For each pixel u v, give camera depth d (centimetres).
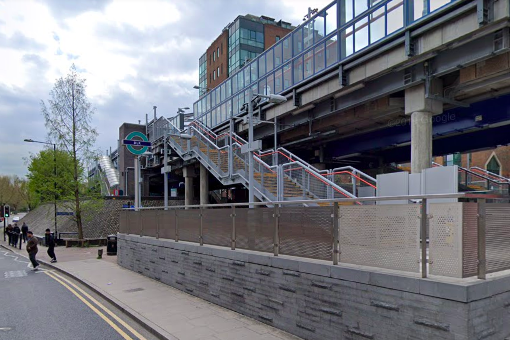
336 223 516
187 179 2841
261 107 2233
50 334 636
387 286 427
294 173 1410
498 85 1293
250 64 2469
